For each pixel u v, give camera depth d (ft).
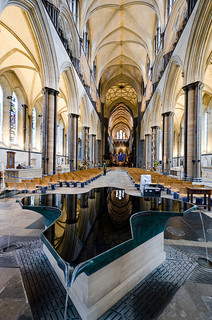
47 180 25.20
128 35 73.10
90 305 5.06
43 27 31.01
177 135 93.81
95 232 6.17
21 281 6.74
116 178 50.49
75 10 50.55
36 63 38.37
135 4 57.06
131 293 6.30
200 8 26.86
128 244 5.56
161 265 8.21
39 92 64.08
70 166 50.75
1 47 40.37
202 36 28.35
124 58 90.43
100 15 62.95
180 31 36.37
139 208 8.72
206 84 55.77
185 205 9.29
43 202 10.08
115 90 122.83
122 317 5.23
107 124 132.87
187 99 31.58
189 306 5.69
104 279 5.51
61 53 38.68
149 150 82.38
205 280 7.10
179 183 22.80
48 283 6.65
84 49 60.18
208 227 13.05
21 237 10.90
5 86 52.54
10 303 5.63
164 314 5.36
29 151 62.69
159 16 51.85
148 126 82.64
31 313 5.24
